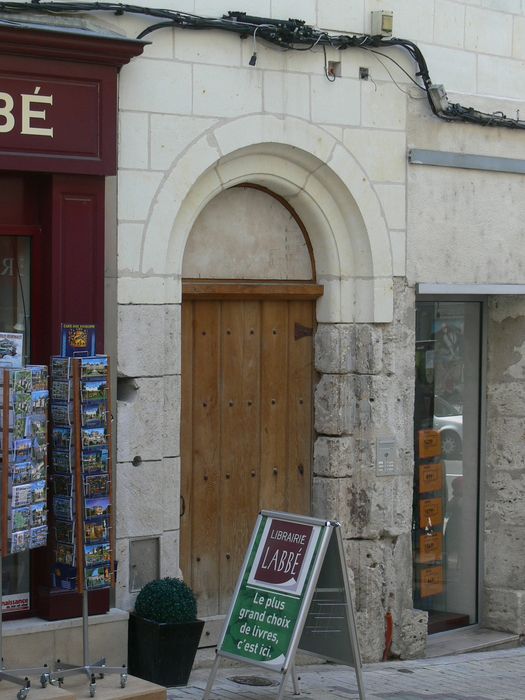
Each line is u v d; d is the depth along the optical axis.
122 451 11.69
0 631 10.72
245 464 12.74
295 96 12.49
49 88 11.15
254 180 12.55
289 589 11.08
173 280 12.00
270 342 12.87
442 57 13.45
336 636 11.31
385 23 12.83
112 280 11.63
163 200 11.83
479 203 13.67
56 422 11.05
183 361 12.40
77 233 11.38
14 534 10.65
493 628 14.30
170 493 12.01
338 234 12.97
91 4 11.37
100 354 11.47
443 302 14.03
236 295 12.59
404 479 13.26
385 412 13.11
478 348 14.32
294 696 11.78
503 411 14.29
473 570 14.38
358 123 12.87
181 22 11.79
